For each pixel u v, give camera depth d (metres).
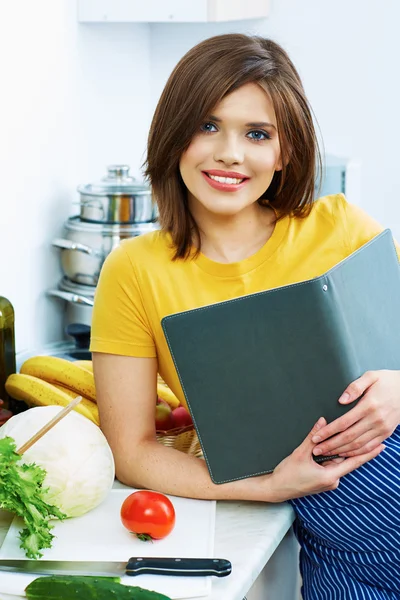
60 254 2.67
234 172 1.53
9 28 2.36
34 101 2.51
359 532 1.55
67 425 1.50
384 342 1.60
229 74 1.50
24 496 1.34
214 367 1.50
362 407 1.48
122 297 1.64
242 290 1.65
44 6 2.52
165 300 1.64
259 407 1.51
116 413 1.64
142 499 1.42
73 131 2.74
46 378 1.96
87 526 1.48
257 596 1.70
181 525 1.48
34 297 2.59
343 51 3.32
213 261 1.65
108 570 1.34
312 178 1.67
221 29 3.27
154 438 1.66
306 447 1.50
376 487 1.52
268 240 1.67
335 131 3.41
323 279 1.45
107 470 1.51
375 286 1.57
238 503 1.57
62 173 2.68
